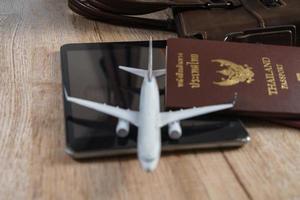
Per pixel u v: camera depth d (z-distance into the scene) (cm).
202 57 52
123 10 73
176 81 49
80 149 42
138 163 43
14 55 65
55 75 60
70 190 40
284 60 53
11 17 78
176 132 43
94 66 56
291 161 45
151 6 70
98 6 74
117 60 57
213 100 47
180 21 67
